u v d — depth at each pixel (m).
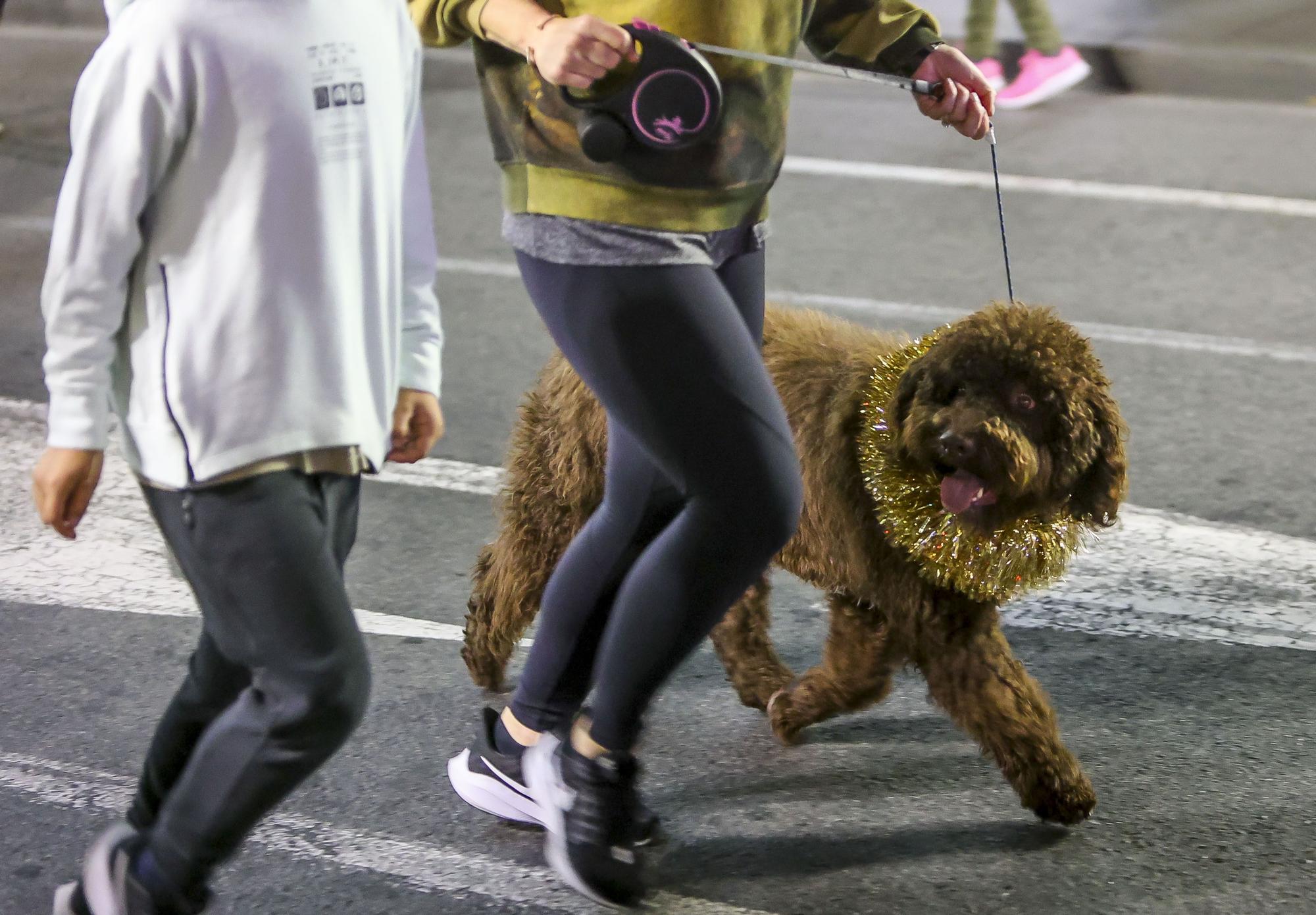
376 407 2.92
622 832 3.44
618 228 3.13
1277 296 8.13
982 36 11.41
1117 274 8.43
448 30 3.21
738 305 3.45
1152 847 3.88
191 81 2.59
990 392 3.66
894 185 9.92
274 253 2.68
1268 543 5.65
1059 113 11.39
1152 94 11.82
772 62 3.13
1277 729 4.46
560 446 4.27
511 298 8.23
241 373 2.69
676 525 3.28
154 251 2.71
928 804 4.11
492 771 3.85
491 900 3.70
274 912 3.64
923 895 3.69
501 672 4.71
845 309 7.96
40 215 9.70
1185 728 4.47
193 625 5.16
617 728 3.39
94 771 4.28
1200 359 7.33
